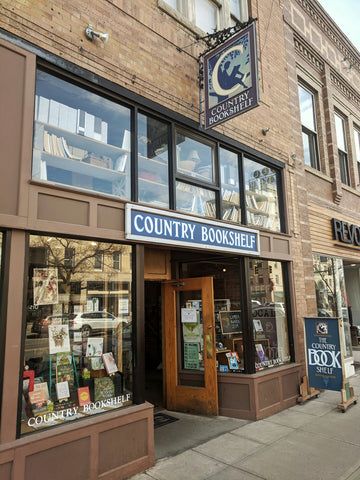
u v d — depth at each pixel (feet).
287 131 25.90
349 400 20.12
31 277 11.96
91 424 11.80
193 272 21.38
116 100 15.42
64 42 13.56
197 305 20.01
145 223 14.71
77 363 12.89
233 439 15.53
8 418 10.35
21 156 11.70
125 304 14.33
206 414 18.75
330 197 31.19
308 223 26.53
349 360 29.99
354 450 14.30
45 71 13.24
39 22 12.91
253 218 21.85
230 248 18.66
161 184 16.87
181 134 18.48
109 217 13.85
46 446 10.73
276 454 13.98
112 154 15.20
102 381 13.35
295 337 22.43
